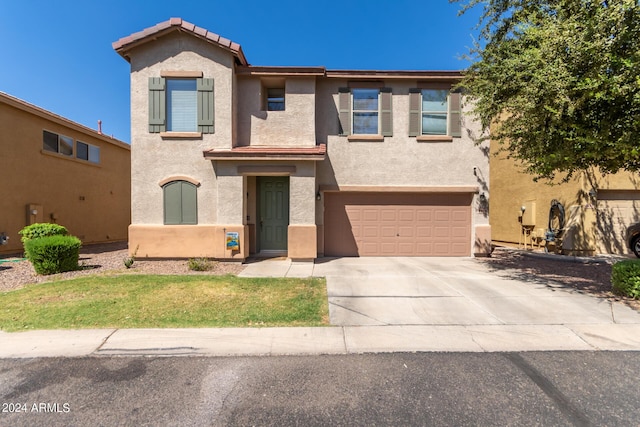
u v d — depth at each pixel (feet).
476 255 34.99
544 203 40.73
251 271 27.14
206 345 13.42
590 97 16.79
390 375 11.28
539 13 19.93
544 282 23.57
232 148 31.78
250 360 12.33
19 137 39.01
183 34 31.71
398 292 20.94
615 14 15.69
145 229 31.24
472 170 35.22
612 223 35.29
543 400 9.83
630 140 16.89
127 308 17.30
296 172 31.09
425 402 9.75
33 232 31.35
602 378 11.05
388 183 35.06
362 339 14.12
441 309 17.80
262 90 34.65
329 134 35.06
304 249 30.99
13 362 11.98
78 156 49.16
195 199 31.53
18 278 24.22
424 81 35.09
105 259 32.83
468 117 35.19
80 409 9.38
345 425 8.77
